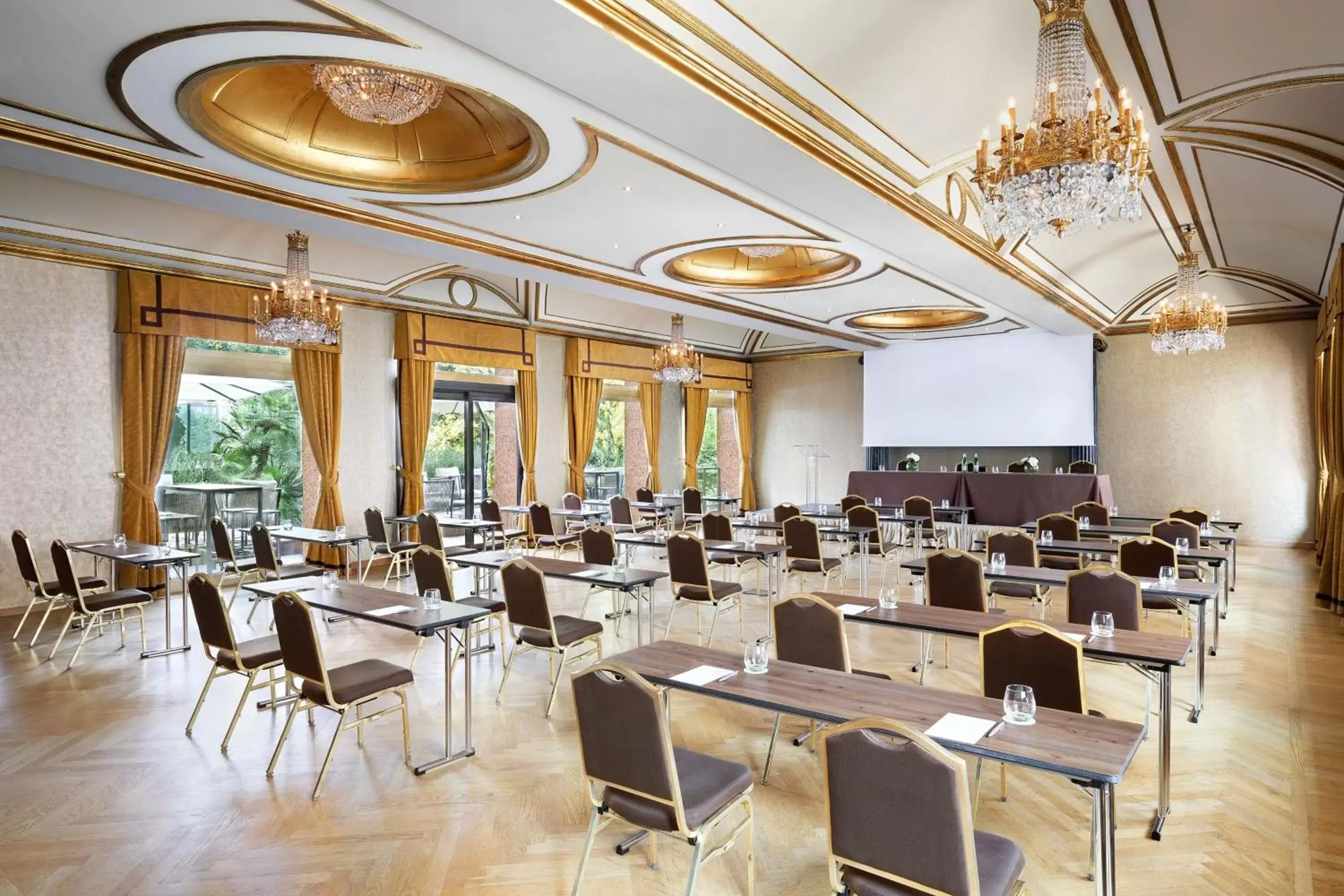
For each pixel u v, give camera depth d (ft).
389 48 12.16
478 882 9.73
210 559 29.60
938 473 38.60
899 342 45.80
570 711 15.87
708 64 12.37
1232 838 10.57
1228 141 18.98
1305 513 37.70
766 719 15.24
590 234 23.24
